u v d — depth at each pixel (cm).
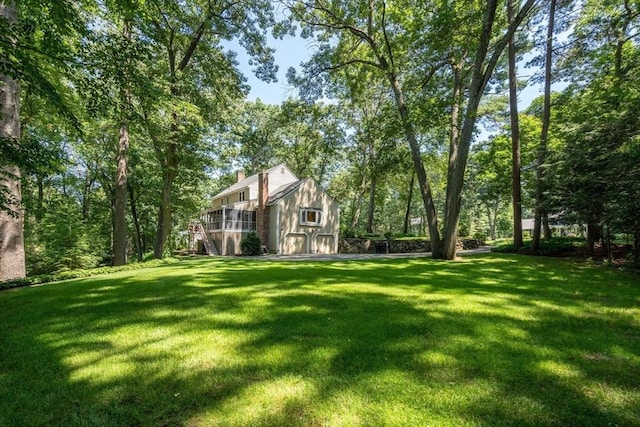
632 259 977
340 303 475
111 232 2188
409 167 1961
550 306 465
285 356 291
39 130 1313
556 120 1548
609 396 225
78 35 691
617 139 898
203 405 217
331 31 1420
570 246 1296
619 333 352
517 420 198
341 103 2366
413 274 798
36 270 1498
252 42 1409
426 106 1204
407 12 1241
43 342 331
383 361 279
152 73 1110
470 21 1155
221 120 1551
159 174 1791
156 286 613
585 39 1332
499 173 2139
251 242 2197
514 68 1398
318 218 2473
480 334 344
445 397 222
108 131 1474
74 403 222
